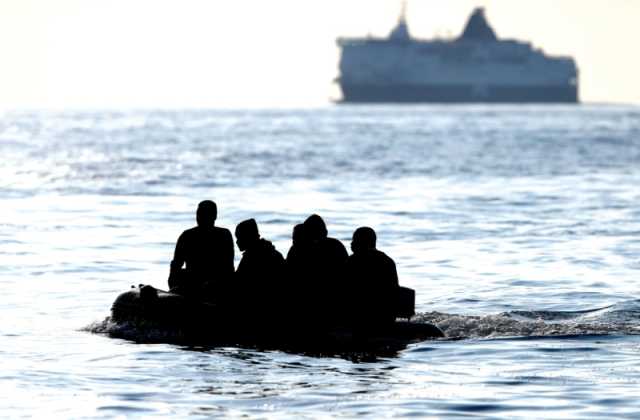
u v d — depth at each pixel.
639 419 38.22
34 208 129.88
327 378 45.12
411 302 56.75
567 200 146.25
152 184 171.25
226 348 51.72
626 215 125.19
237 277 56.66
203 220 57.56
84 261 83.56
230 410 39.75
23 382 43.66
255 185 170.25
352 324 55.28
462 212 128.12
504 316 59.72
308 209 129.25
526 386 43.38
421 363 48.12
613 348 50.81
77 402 40.59
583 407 39.97
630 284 73.25
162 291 57.25
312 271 56.59
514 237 102.81
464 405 40.34
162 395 41.91
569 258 87.38
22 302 64.56
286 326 54.84
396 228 109.94
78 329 56.00
